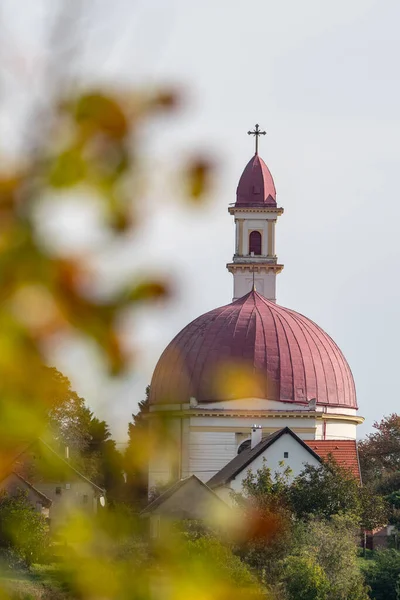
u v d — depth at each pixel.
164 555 12.05
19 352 9.97
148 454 11.61
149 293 10.24
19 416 9.99
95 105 10.04
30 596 11.88
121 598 11.66
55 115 10.04
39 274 9.99
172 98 10.21
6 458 10.02
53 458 11.45
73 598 11.76
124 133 10.07
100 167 10.09
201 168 10.27
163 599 11.58
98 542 12.16
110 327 10.12
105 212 10.12
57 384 10.07
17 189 9.98
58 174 9.99
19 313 9.98
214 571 12.03
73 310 10.05
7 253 9.98
